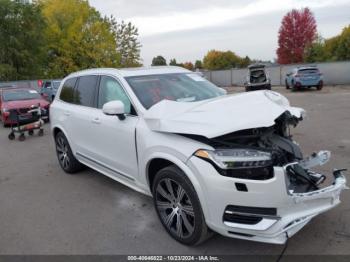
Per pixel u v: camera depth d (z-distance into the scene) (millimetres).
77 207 4633
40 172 6469
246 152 2939
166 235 3705
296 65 29812
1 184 5930
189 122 3166
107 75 4723
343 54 50000
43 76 39688
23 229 4102
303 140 7625
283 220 2824
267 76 23594
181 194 3326
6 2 35281
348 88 22750
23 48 36719
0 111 13688
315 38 55219
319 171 5262
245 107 3279
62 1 43750
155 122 3453
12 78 35344
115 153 4348
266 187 2785
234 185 2859
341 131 8359
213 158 2957
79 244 3656
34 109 10734
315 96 18344
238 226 2893
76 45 42094
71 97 5672
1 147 9359
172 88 4379
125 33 47938
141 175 3875
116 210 4457
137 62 49094
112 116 4324
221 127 2947
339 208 4004
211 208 3002
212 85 4910
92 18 45875
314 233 3514
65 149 6027
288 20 55344
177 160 3225
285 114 3527
